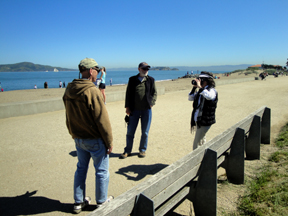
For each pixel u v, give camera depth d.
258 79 35.88
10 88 55.91
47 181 3.32
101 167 2.43
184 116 8.16
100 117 2.19
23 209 2.63
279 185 3.05
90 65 2.29
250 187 3.16
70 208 2.67
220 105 10.61
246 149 4.26
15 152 4.49
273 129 6.29
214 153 2.39
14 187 3.14
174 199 2.16
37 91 30.72
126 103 4.12
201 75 3.45
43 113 8.51
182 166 2.10
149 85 4.04
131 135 4.27
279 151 4.43
